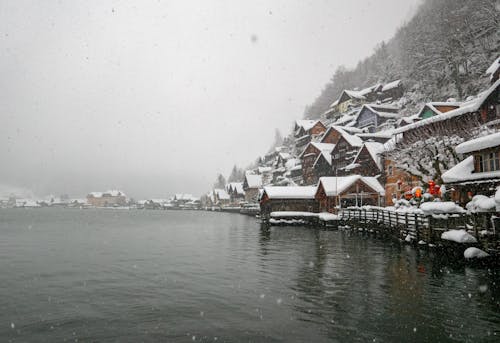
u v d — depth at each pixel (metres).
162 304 14.80
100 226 62.03
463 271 19.19
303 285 17.50
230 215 106.69
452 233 21.62
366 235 38.78
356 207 45.72
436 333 11.41
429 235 24.64
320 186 55.06
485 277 17.80
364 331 11.66
